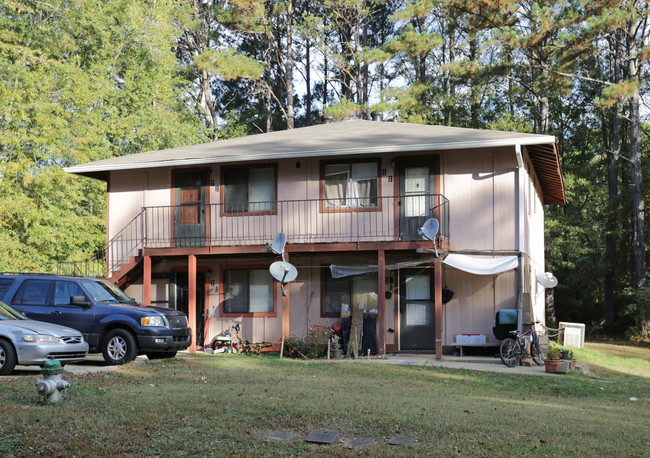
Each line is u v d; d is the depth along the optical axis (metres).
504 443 7.71
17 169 27.05
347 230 19.95
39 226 27.17
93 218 30.31
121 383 11.53
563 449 7.50
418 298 19.52
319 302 20.33
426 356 18.48
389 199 19.70
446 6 33.31
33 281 15.66
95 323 15.10
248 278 21.28
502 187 18.84
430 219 17.38
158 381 12.01
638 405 11.93
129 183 22.38
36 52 29.84
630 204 33.31
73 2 32.69
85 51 35.41
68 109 30.34
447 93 40.22
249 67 37.84
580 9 29.14
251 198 21.06
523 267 18.53
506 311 17.94
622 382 15.13
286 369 14.94
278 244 18.80
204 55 37.91
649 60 35.88
